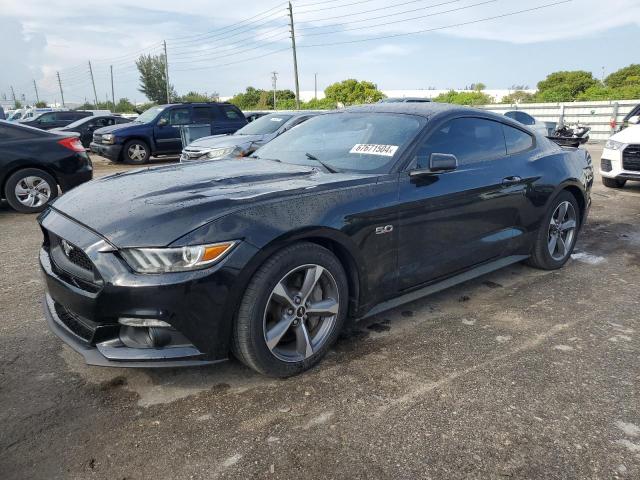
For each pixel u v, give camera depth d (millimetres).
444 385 2650
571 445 2184
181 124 14805
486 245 3760
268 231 2449
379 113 3754
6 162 7062
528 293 4016
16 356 2945
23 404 2471
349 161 3326
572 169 4488
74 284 2463
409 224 3125
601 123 22688
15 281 4234
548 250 4422
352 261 2875
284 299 2572
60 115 21375
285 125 9672
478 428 2295
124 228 2338
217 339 2396
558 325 3416
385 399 2518
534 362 2900
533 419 2365
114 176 3262
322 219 2664
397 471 2023
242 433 2256
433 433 2258
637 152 8398
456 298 3902
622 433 2268
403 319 3504
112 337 2398
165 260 2250
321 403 2482
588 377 2740
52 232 2617
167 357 2352
